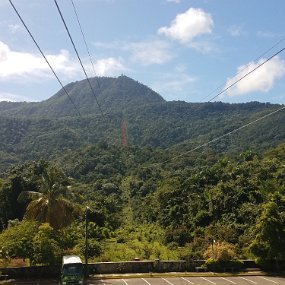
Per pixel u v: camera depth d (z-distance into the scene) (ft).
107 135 618.03
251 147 480.23
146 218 289.33
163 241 221.66
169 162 432.25
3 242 125.90
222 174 280.31
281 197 160.45
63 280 105.29
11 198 223.51
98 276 120.78
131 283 112.27
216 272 128.57
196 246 186.80
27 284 112.68
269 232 128.67
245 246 173.27
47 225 124.98
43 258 121.60
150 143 592.19
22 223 135.33
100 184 377.50
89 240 168.45
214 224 226.38
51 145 577.02
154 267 128.57
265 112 570.87
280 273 127.34
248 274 125.18
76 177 414.00
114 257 157.17
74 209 136.77
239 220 219.41
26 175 234.38
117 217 283.59
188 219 245.45
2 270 119.55
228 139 539.29
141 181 381.40
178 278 119.55
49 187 136.05
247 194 236.84
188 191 279.08
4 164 484.33
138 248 181.98
